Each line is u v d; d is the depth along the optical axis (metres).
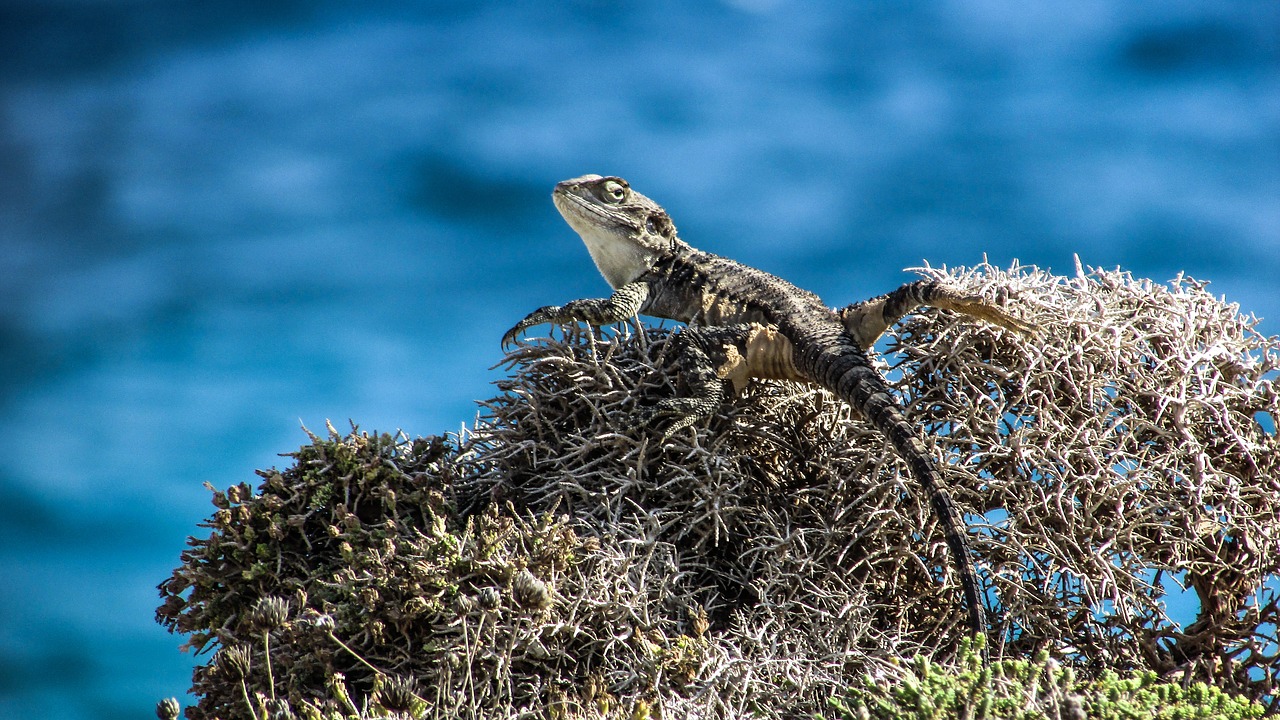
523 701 9.22
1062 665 10.11
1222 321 11.55
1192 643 10.37
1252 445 10.91
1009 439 10.45
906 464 10.66
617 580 9.72
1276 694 9.64
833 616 9.99
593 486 11.02
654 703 8.41
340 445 11.45
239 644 9.88
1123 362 11.00
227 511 11.04
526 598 8.89
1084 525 10.27
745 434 11.37
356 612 9.70
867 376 10.88
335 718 8.28
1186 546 10.42
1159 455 10.64
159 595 11.23
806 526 10.92
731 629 9.84
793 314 12.02
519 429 11.43
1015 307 11.08
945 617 10.35
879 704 7.90
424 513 11.05
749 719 8.58
